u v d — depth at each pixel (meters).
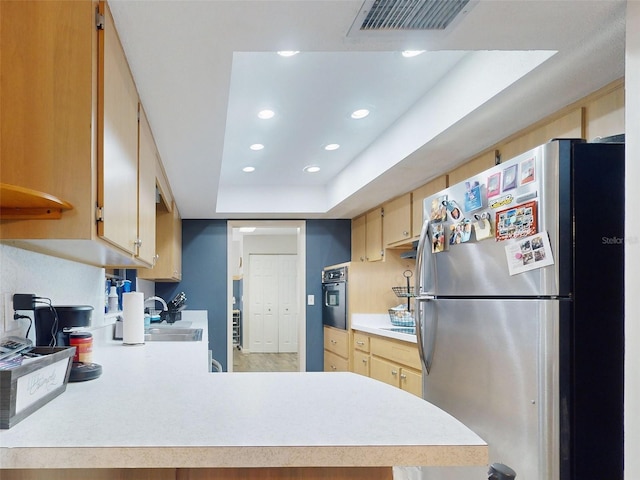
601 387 1.36
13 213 1.09
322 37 1.40
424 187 3.37
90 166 1.11
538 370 1.38
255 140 3.19
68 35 1.12
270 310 8.18
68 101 1.11
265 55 1.99
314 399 1.13
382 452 0.83
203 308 4.97
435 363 1.94
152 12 1.23
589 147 1.40
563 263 1.37
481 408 1.62
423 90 2.39
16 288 1.36
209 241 5.03
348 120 2.81
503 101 1.90
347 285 4.25
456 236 1.81
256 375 1.42
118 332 2.48
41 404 1.04
